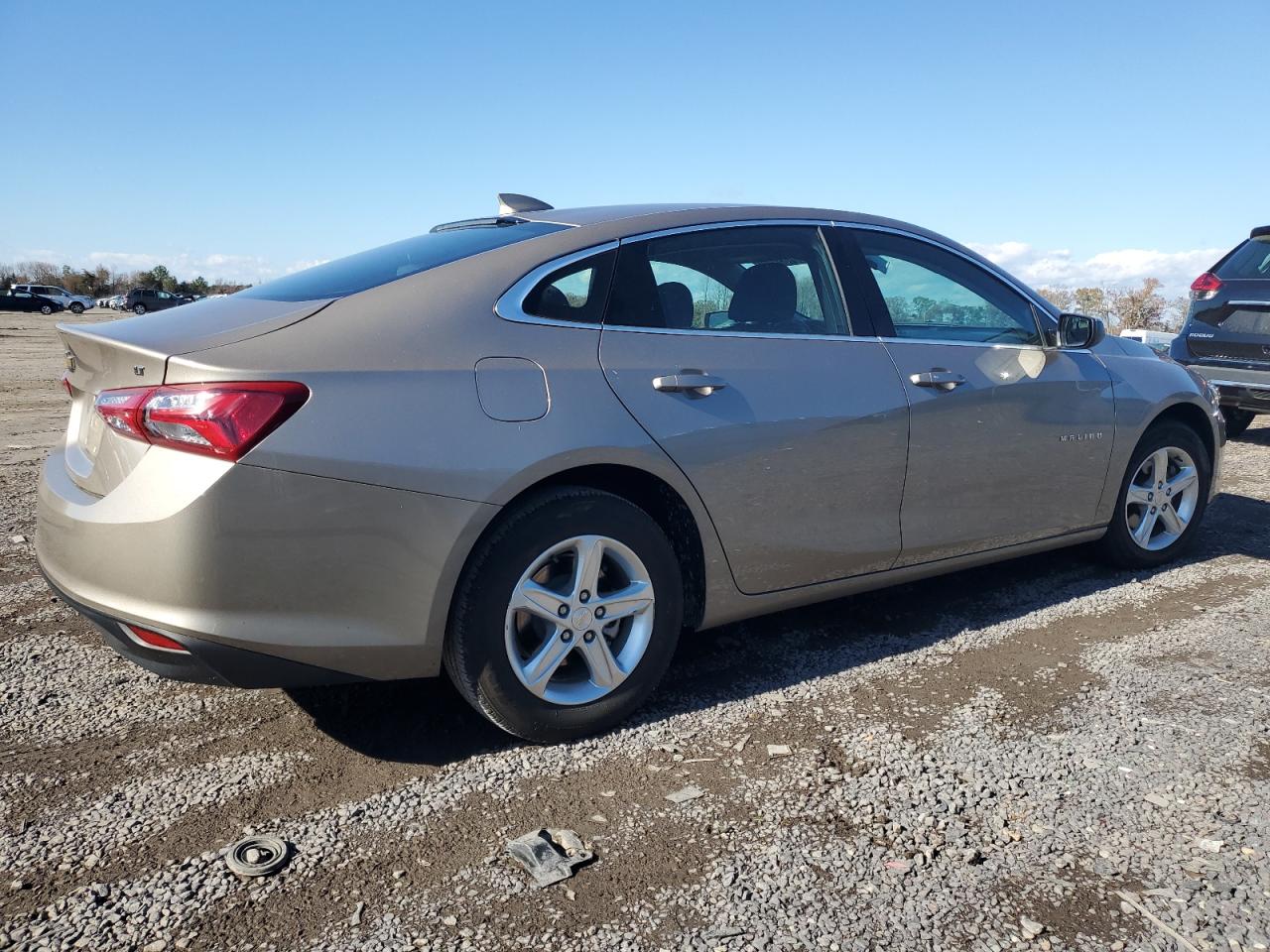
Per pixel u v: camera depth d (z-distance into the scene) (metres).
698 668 3.45
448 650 2.70
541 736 2.82
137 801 2.54
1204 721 2.99
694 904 2.11
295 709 3.11
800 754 2.80
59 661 3.47
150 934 2.01
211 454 2.35
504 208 3.83
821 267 3.50
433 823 2.44
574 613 2.81
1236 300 7.65
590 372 2.85
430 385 2.60
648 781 2.65
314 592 2.46
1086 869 2.23
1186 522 4.63
